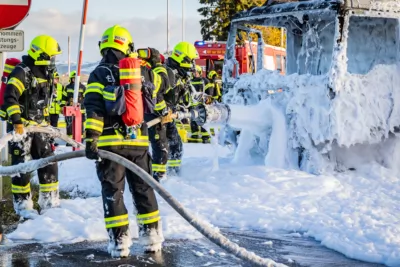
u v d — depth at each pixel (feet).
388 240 17.40
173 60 27.86
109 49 16.16
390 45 29.86
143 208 16.72
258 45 34.27
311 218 20.24
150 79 16.89
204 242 17.97
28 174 21.76
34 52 20.84
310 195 23.62
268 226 19.76
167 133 27.63
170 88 25.53
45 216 20.47
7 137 20.10
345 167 28.30
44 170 22.03
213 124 26.43
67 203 22.74
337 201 22.65
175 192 24.45
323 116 26.30
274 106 28.02
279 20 31.96
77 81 38.19
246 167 27.45
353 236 18.01
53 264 15.65
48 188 22.06
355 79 26.43
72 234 18.63
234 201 22.94
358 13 26.43
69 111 38.11
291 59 32.55
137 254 16.66
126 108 15.62
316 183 24.84
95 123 15.46
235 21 31.63
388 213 20.79
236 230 19.61
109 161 16.12
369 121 26.66
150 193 16.78
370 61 30.60
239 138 30.12
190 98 28.12
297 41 32.45
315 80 26.78
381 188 25.30
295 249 17.42
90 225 19.08
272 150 27.68
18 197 21.76
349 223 19.42
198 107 25.36
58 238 18.28
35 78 20.90
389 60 29.86
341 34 26.18
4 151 34.58
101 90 15.65
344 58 26.27
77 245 17.61
